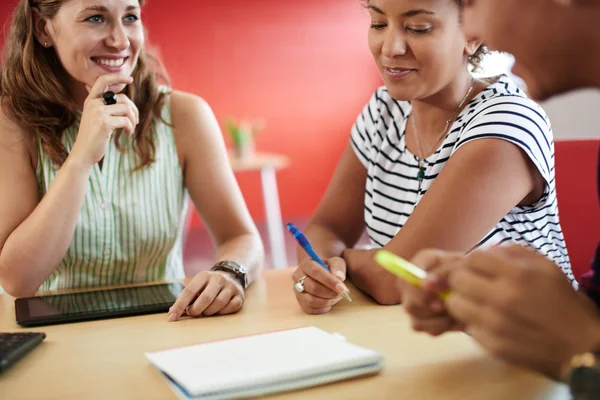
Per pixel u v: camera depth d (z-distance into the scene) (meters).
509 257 0.75
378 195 1.57
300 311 1.23
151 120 1.74
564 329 0.69
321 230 1.64
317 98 7.10
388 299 1.25
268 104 6.98
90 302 1.33
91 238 1.67
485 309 0.72
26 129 1.65
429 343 1.00
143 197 1.72
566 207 1.55
